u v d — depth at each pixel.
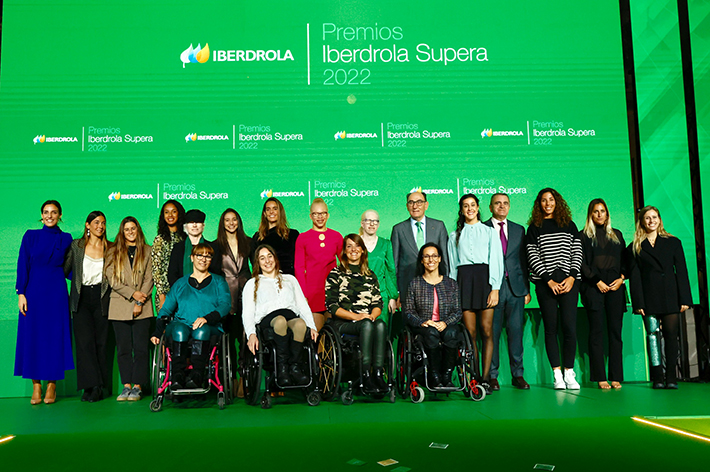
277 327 3.58
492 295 4.20
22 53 4.62
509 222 4.46
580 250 4.27
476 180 4.73
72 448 2.57
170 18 4.72
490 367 4.29
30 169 4.54
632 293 4.41
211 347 3.66
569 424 2.93
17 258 4.46
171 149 4.63
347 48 4.80
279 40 4.77
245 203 4.64
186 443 2.63
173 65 4.69
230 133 4.67
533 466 2.19
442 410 3.41
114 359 4.45
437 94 4.79
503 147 4.77
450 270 4.40
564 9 4.88
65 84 4.62
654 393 3.99
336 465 2.23
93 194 4.56
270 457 2.37
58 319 4.12
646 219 4.36
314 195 4.67
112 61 4.66
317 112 4.73
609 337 4.36
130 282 4.13
